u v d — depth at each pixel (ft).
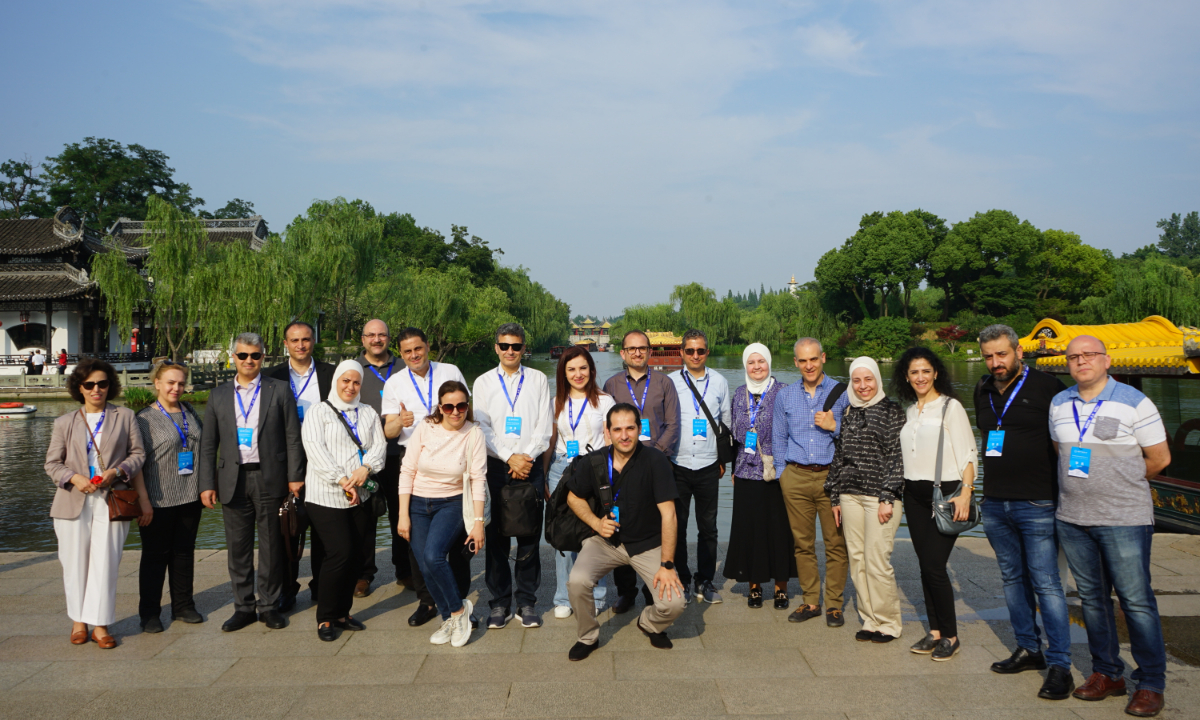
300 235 103.45
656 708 11.70
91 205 192.13
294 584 16.67
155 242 91.56
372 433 15.35
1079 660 13.69
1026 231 216.74
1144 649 11.39
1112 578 11.68
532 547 15.74
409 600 17.44
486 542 15.70
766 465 16.14
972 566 19.84
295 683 12.73
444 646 14.43
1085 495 11.72
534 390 16.44
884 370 182.91
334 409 14.97
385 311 135.33
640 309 256.32
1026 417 12.78
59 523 14.37
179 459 15.53
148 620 15.28
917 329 217.36
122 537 14.85
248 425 15.42
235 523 15.34
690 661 13.60
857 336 220.02
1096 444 11.74
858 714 11.47
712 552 17.28
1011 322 207.41
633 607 16.84
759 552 16.22
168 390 15.65
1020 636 13.09
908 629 15.20
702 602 17.13
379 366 18.66
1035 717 11.35
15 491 41.86
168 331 98.07
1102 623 11.94
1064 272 222.07
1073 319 199.62
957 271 224.53
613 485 14.14
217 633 15.20
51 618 16.10
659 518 14.42
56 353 114.11
